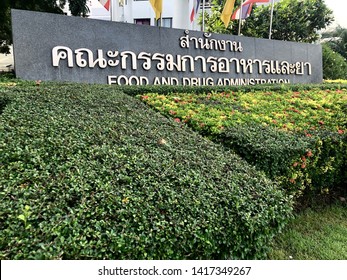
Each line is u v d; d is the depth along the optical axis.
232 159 2.55
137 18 14.27
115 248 1.39
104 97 4.02
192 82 6.93
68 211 1.54
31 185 1.73
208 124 3.42
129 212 1.57
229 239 1.68
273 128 3.45
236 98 5.26
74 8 9.68
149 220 1.55
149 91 5.34
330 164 3.28
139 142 2.55
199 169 2.17
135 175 1.94
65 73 5.54
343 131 3.51
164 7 14.21
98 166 2.00
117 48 6.03
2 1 8.35
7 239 1.35
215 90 5.87
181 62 6.77
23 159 2.00
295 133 3.33
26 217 1.45
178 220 1.58
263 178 2.25
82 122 2.81
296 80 8.97
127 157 2.18
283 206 1.99
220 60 7.38
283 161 2.78
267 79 8.31
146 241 1.44
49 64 5.40
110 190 1.74
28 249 1.32
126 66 6.13
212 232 1.61
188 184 1.92
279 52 8.53
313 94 5.97
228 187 1.97
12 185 1.71
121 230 1.47
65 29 5.52
